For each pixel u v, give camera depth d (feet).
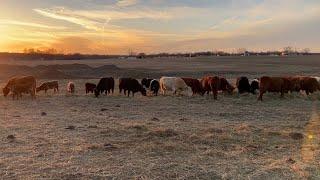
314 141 51.93
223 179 35.86
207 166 39.81
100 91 120.67
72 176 36.37
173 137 52.90
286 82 109.81
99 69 317.83
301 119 73.10
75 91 139.33
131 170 38.24
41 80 215.51
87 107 90.74
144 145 48.06
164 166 39.58
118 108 88.89
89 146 47.24
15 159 42.09
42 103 97.76
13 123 65.26
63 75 255.29
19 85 107.04
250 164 40.52
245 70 317.42
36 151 45.60
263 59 521.65
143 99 107.04
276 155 44.73
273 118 74.43
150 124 64.64
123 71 305.32
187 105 94.38
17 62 502.79
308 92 115.44
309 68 334.24
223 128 61.16
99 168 38.81
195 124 65.41
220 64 424.05
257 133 57.26
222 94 118.21
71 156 43.24
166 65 418.92
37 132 57.11
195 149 46.93
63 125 63.31
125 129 58.49
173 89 119.55
